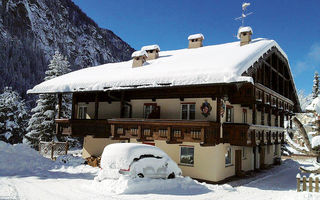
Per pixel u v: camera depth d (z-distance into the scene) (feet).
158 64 64.44
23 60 263.49
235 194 37.04
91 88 59.52
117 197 30.68
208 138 45.50
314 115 28.43
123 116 63.41
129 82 55.26
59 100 67.31
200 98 51.60
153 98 57.31
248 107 62.03
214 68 47.34
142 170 36.22
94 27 529.86
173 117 54.60
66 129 64.28
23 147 54.44
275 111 73.46
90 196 30.86
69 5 503.20
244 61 48.44
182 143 52.03
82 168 50.88
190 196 33.12
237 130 48.88
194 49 77.36
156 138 50.03
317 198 31.58
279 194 38.75
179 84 47.47
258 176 57.06
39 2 388.57
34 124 100.22
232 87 52.49
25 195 29.99
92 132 59.98
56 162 54.85
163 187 35.63
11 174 43.21
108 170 36.55
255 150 64.39
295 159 101.40
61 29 404.36
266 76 66.85
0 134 106.63
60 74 110.93
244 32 66.95
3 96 112.98
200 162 49.65
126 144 38.50
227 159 53.62
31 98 211.00
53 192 32.27
